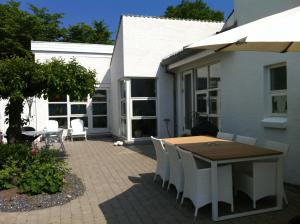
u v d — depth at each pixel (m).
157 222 4.60
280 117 6.75
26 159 6.89
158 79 13.03
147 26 12.88
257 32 3.06
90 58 16.12
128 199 5.68
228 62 8.58
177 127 12.87
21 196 5.77
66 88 8.28
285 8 6.30
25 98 8.46
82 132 14.80
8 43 24.39
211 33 13.63
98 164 8.89
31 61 8.09
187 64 11.28
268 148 5.46
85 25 32.38
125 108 13.34
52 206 5.38
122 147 12.22
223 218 4.61
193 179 4.78
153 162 8.95
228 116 8.62
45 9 30.20
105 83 16.31
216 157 4.62
